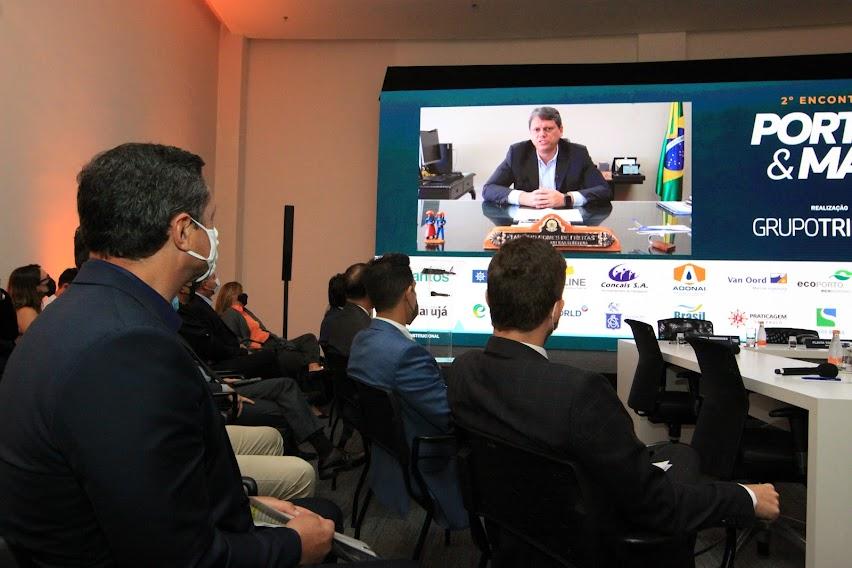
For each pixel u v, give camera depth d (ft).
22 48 12.50
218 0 21.86
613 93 21.86
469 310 22.24
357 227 24.97
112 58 16.26
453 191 22.48
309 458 11.02
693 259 21.29
